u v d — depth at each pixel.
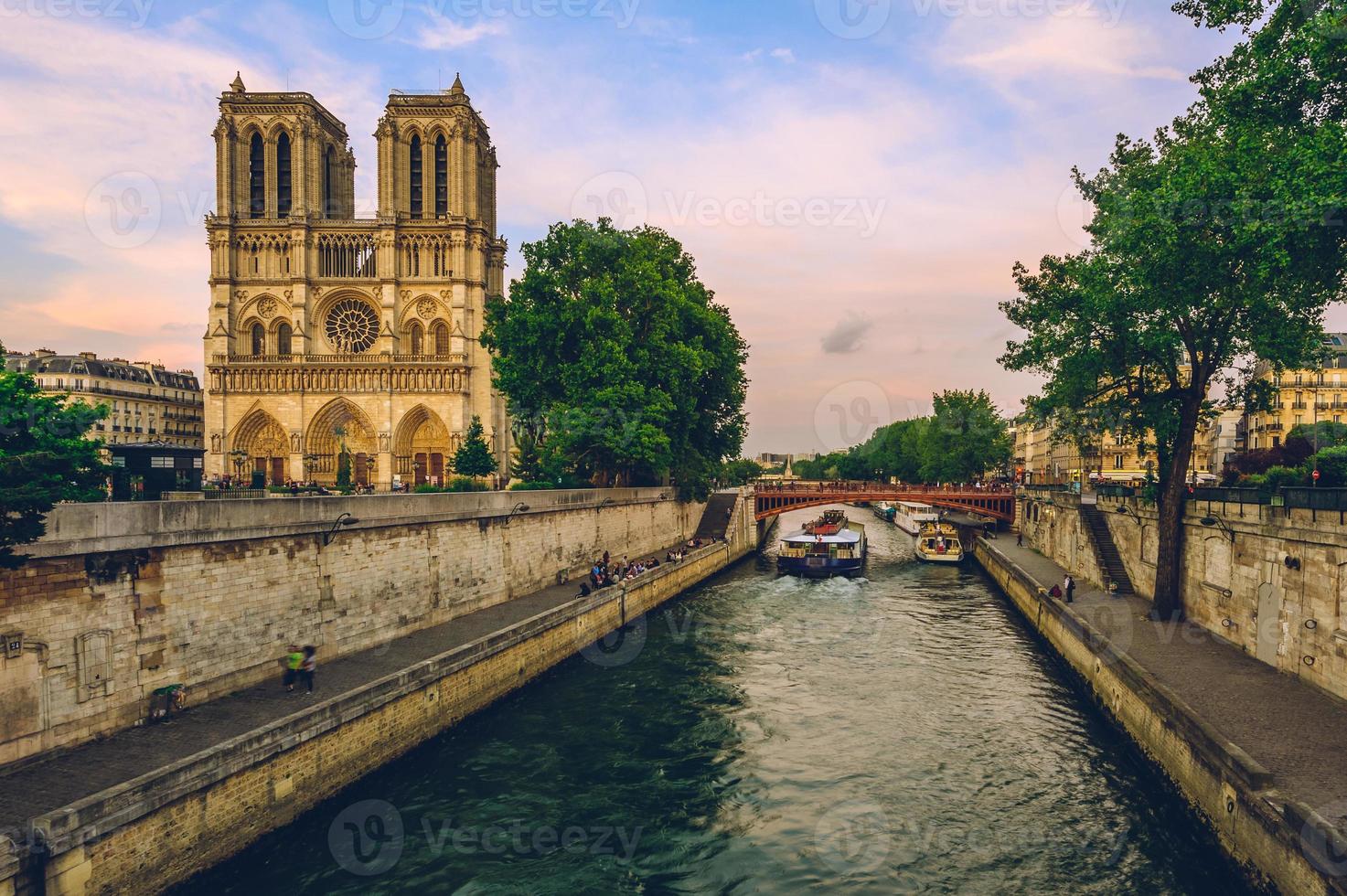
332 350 83.81
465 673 24.14
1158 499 32.00
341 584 24.94
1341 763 16.11
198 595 19.81
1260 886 13.99
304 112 84.56
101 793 13.17
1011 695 27.78
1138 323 27.44
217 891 15.12
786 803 19.58
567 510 42.06
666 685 28.89
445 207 86.88
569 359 47.47
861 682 29.28
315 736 17.78
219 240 82.06
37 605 16.03
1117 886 15.91
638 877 16.38
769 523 99.69
